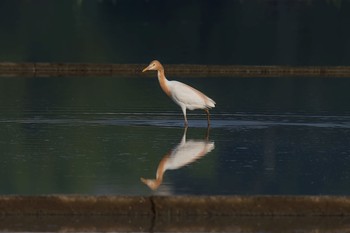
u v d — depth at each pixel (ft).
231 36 199.93
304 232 46.73
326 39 192.03
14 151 66.49
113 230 46.75
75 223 47.80
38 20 236.22
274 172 59.98
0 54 158.20
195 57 158.81
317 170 60.75
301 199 49.34
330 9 272.51
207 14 267.18
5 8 275.39
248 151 67.21
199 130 76.74
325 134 75.10
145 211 49.24
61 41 183.21
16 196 49.06
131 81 112.98
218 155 65.46
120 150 67.15
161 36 200.44
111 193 53.26
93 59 152.15
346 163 63.16
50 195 49.26
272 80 115.96
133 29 217.36
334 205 49.29
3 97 96.22
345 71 124.98
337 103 94.32
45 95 98.32
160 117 84.02
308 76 121.60
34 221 47.98
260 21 238.48
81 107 89.56
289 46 178.60
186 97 77.36
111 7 292.61
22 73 121.60
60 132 74.74
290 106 91.86
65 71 123.95
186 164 62.13
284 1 304.09
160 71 78.23
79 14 261.44
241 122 81.56
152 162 62.69
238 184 56.24
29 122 79.71
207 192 53.93
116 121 81.05
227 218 49.03
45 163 62.18
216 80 115.55
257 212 49.26
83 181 56.49
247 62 152.25
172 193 53.52
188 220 48.65
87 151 66.69
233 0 312.71
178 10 283.59
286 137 73.46
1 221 47.91
